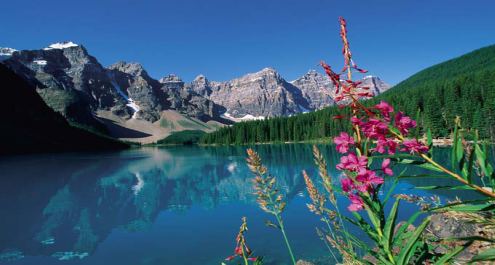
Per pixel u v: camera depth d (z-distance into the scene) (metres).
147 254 18.77
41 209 32.47
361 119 2.12
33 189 44.81
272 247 17.81
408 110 79.62
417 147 1.83
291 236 19.42
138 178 55.94
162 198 37.50
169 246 19.84
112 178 56.09
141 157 112.44
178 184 48.19
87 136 189.50
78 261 18.41
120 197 38.66
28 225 26.45
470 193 17.41
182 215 28.34
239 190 40.84
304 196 31.80
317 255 16.17
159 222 26.34
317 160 3.84
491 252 1.61
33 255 19.59
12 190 44.12
